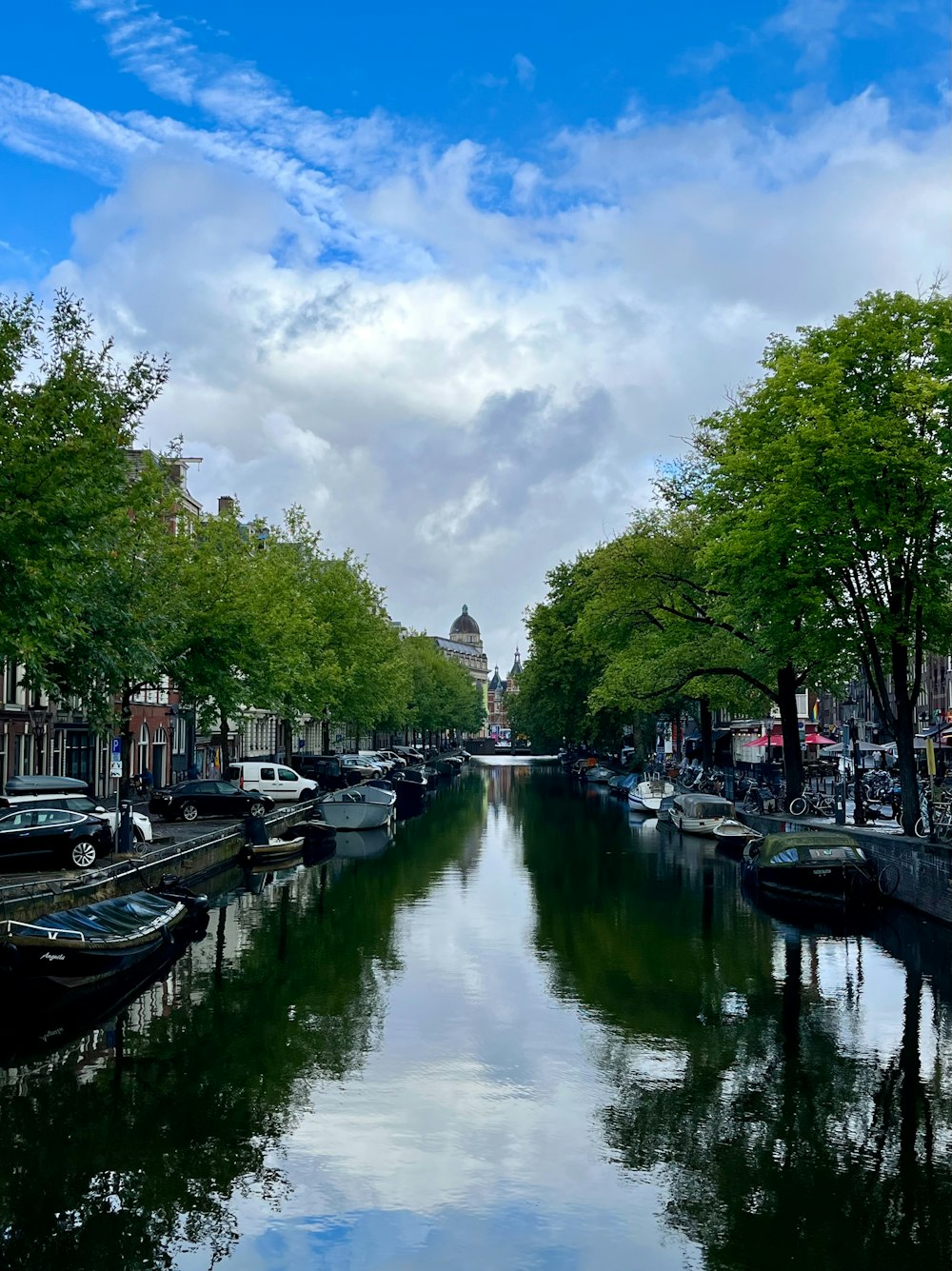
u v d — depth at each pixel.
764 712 52.06
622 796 67.50
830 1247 10.29
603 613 45.22
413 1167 11.98
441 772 99.44
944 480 25.33
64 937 17.66
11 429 18.88
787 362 28.88
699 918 25.53
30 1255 10.30
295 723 60.91
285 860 35.59
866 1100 13.73
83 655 26.03
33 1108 13.71
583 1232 10.59
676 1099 13.82
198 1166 12.09
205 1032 16.67
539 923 25.03
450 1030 16.64
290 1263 10.13
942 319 26.83
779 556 28.12
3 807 25.62
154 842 30.53
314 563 59.78
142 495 23.95
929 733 36.19
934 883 23.05
